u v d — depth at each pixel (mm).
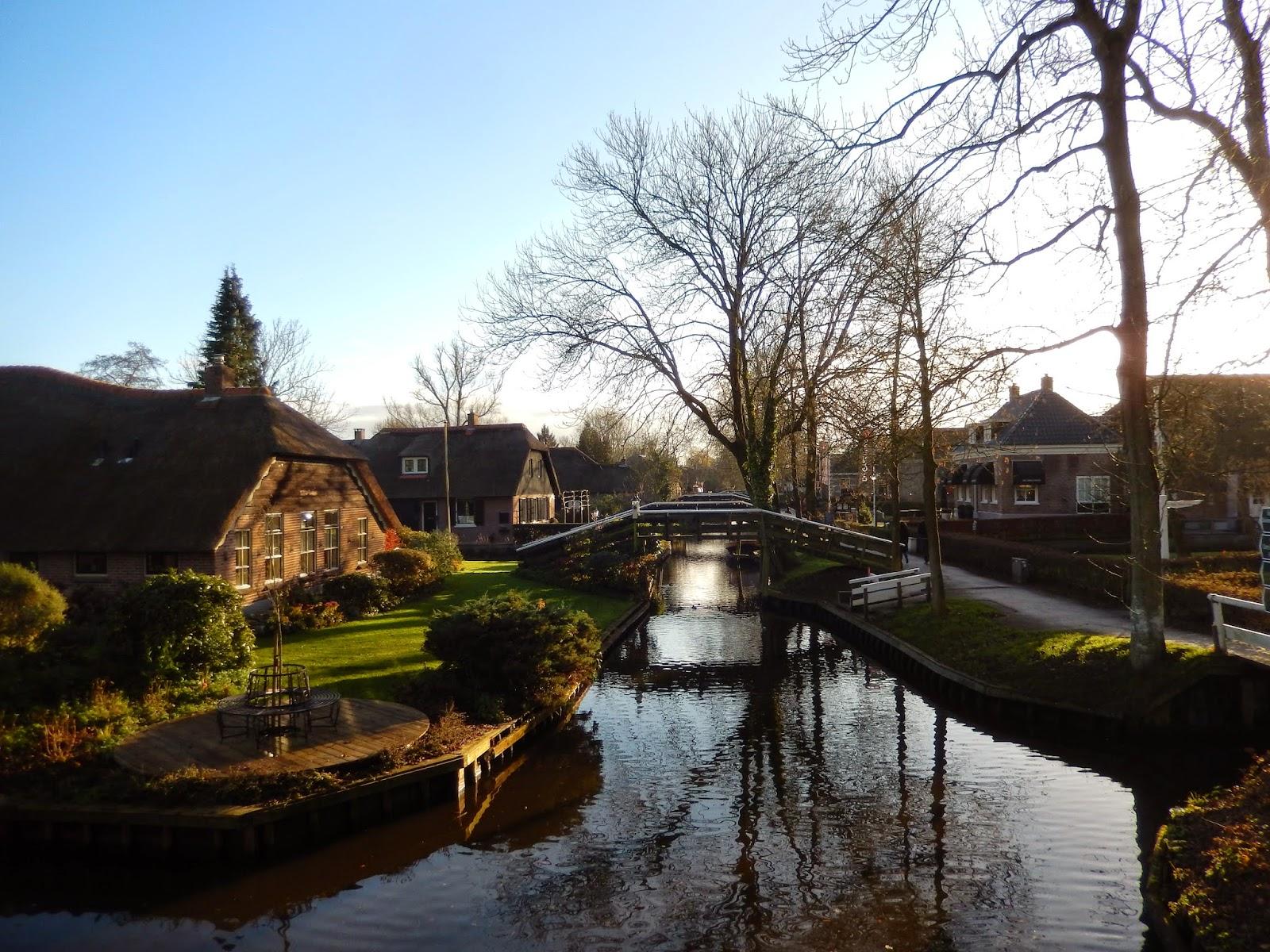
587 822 10773
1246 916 6570
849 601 23578
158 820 9383
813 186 22703
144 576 18578
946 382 14164
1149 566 13375
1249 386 19484
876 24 9125
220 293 50250
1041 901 8461
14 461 20078
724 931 8023
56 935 8070
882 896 8648
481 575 30516
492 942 7914
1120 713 13195
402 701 13500
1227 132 8633
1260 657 12555
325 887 9000
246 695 11641
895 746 13820
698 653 22547
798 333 29250
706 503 47812
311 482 23125
